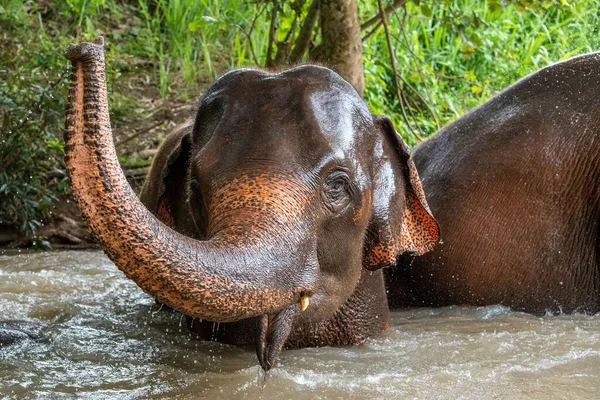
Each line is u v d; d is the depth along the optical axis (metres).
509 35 11.64
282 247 3.60
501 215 5.82
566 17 12.15
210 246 3.36
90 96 2.94
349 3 7.76
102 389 4.08
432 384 4.10
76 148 2.96
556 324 5.38
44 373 4.32
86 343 4.91
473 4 11.72
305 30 8.35
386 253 4.52
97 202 3.00
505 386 4.04
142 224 3.09
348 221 4.19
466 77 10.52
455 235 5.86
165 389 4.08
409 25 11.50
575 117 5.85
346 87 4.41
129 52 11.11
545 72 6.07
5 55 9.10
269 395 3.97
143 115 10.01
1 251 8.05
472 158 5.96
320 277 4.21
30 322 5.26
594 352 4.59
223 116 4.18
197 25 9.39
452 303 5.92
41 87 8.49
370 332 5.00
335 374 4.30
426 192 6.07
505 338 4.94
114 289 6.38
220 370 4.44
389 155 4.62
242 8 11.19
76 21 11.27
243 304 3.37
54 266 7.20
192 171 4.14
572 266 5.82
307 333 4.78
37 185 8.33
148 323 5.43
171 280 3.17
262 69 4.59
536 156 5.80
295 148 4.00
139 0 11.11
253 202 3.71
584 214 5.81
